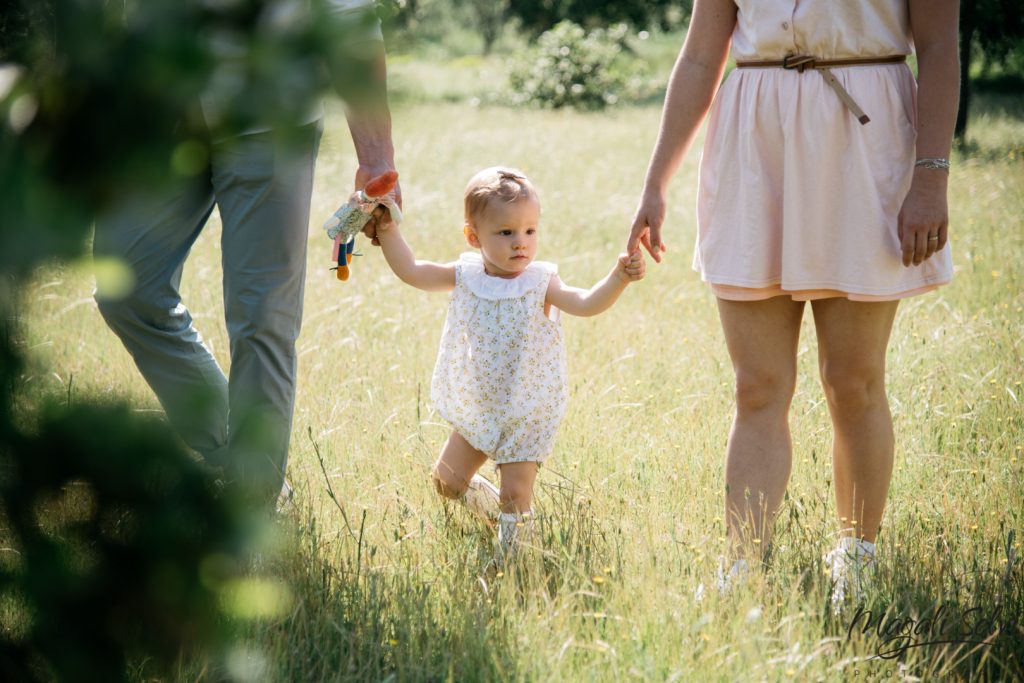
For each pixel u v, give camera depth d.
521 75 23.67
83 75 0.88
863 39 2.82
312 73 0.90
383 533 3.10
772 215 2.94
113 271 0.94
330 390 4.45
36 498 1.01
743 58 2.96
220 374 3.41
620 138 15.36
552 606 2.67
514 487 3.25
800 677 2.38
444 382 3.33
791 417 4.20
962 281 6.58
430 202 9.27
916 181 2.80
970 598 2.84
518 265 3.25
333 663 2.49
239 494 1.07
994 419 4.16
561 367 3.30
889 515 3.40
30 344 1.10
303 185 3.07
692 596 2.71
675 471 3.66
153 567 1.00
